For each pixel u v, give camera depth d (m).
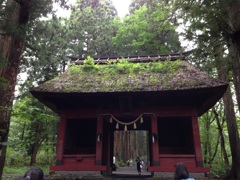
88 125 15.04
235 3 7.32
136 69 14.30
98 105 13.30
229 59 11.91
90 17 29.36
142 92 11.70
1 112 8.06
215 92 11.48
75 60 16.47
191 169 11.49
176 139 14.18
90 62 14.85
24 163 24.11
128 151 41.41
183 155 11.85
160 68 13.84
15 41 9.28
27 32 9.91
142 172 21.95
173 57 15.21
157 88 11.70
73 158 12.42
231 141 15.39
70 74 14.29
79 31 27.81
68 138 14.34
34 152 24.27
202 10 7.91
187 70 13.36
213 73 18.88
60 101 13.24
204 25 8.45
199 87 11.14
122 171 23.88
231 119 15.72
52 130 24.77
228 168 18.75
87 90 12.11
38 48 16.31
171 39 21.55
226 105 16.17
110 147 15.81
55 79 13.70
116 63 15.72
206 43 9.17
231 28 7.49
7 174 15.76
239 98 13.05
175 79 12.45
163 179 11.38
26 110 5.66
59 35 23.36
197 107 13.07
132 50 26.41
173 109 12.72
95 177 11.81
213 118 25.02
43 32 15.05
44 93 12.05
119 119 13.80
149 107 12.90
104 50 30.62
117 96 12.39
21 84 20.20
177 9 13.27
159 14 17.67
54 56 21.44
